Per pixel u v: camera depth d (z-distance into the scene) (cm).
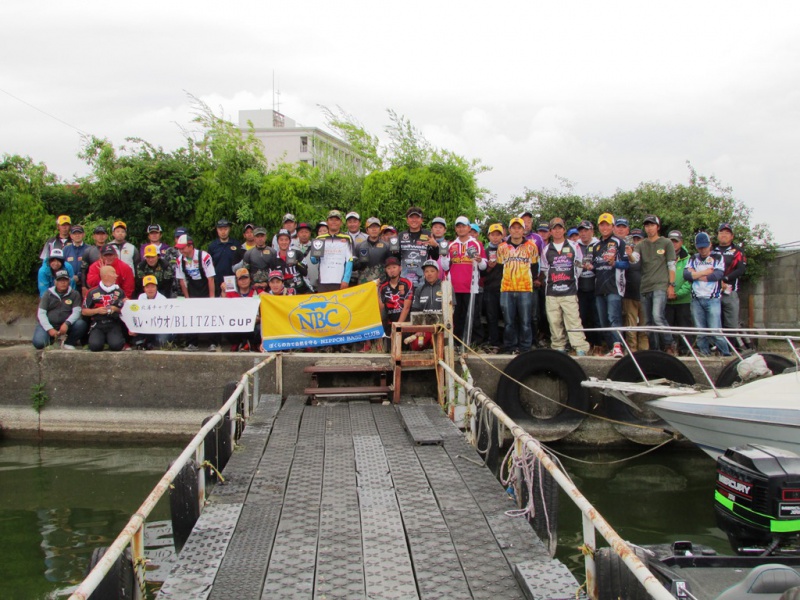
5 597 560
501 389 1055
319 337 1082
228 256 1209
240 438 776
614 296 1090
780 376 858
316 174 1560
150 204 1442
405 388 1039
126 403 1112
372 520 537
